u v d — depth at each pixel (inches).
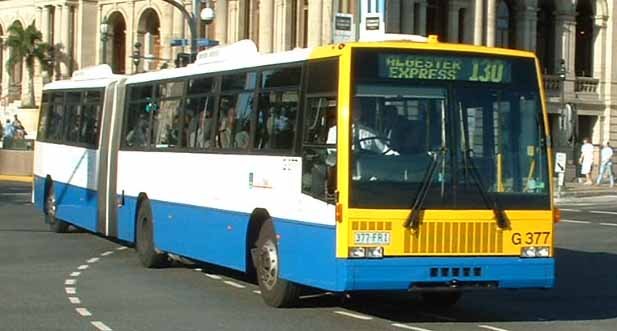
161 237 813.2
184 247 773.3
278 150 629.3
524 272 566.3
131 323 571.5
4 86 4060.0
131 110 904.9
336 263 546.9
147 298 668.1
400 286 548.1
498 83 575.2
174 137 802.8
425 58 565.3
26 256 900.0
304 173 592.7
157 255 828.0
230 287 726.5
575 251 1042.1
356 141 549.6
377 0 1342.3
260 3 2898.6
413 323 589.6
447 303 660.7
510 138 573.0
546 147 578.9
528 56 583.8
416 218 547.8
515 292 741.3
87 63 3668.8
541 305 677.9
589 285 783.7
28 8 3996.1
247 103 682.2
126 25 3540.8
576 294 732.0
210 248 729.6
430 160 556.4
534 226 569.0
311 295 673.6
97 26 3666.3
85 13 3661.4
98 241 1032.2
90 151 1003.3
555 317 625.6
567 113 1398.9
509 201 565.6
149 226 837.8
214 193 724.0
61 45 3705.7
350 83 553.9
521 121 577.3
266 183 644.1
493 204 560.7
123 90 934.4
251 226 670.5
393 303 671.1
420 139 557.9
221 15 2965.1
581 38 3176.7
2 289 699.4
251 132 670.5
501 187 566.3
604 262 942.4
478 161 563.8
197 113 765.9
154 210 830.5
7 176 2285.9
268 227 641.6
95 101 1000.9
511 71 578.6
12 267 823.1
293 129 612.1
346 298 685.9
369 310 636.7
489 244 560.7
